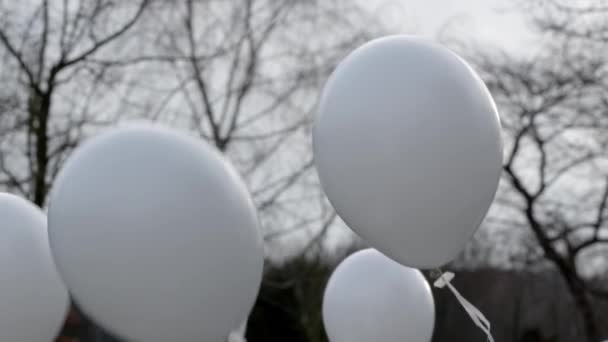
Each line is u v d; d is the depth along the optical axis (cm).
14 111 801
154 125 217
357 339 337
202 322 208
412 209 236
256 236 216
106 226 199
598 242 966
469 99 235
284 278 992
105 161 204
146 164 202
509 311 1415
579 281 966
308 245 945
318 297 973
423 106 229
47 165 811
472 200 240
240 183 217
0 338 257
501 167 250
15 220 261
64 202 204
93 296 207
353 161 234
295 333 1177
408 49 239
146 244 198
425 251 252
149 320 206
